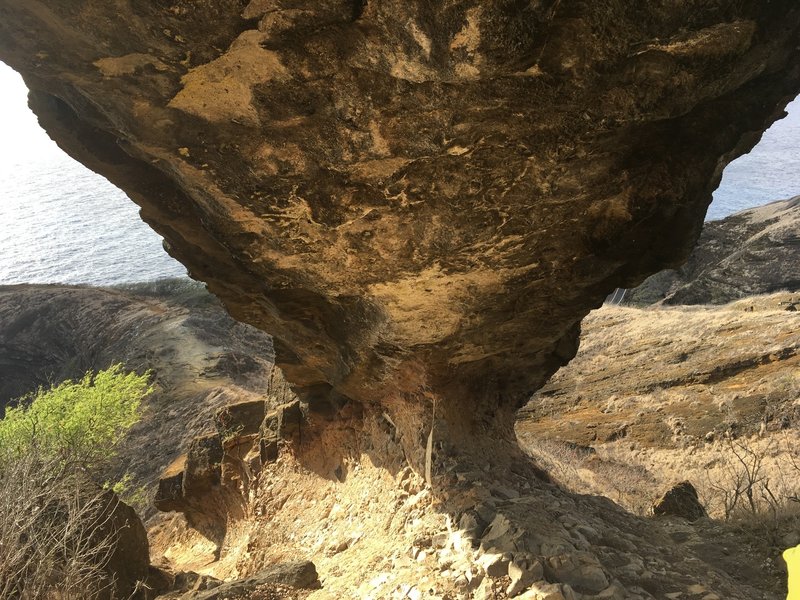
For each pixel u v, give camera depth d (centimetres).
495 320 489
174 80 318
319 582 521
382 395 604
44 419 955
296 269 435
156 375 2525
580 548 435
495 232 402
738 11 299
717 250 3173
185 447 1969
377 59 296
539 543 424
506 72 300
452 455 538
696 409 1591
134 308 3631
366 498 608
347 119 329
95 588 570
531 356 578
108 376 1099
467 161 359
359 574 494
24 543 548
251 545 741
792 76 365
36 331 3800
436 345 504
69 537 583
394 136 337
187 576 724
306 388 718
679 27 296
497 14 266
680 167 388
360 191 373
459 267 427
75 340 3606
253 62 306
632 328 2289
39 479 624
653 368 1897
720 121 376
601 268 449
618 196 400
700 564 490
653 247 445
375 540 546
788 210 3262
